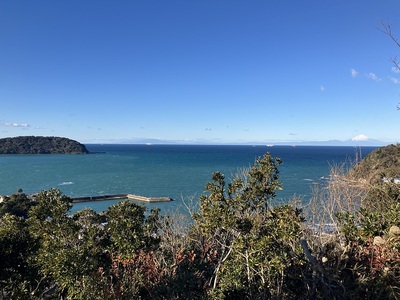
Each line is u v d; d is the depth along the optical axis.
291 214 6.00
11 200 44.88
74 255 5.24
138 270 6.11
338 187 10.12
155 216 7.92
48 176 90.19
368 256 6.32
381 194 9.60
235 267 6.10
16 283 5.86
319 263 6.09
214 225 6.01
